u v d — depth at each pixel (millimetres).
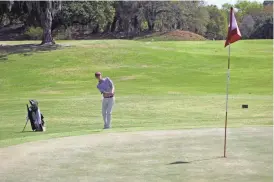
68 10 62500
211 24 120562
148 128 15125
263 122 17094
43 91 37969
